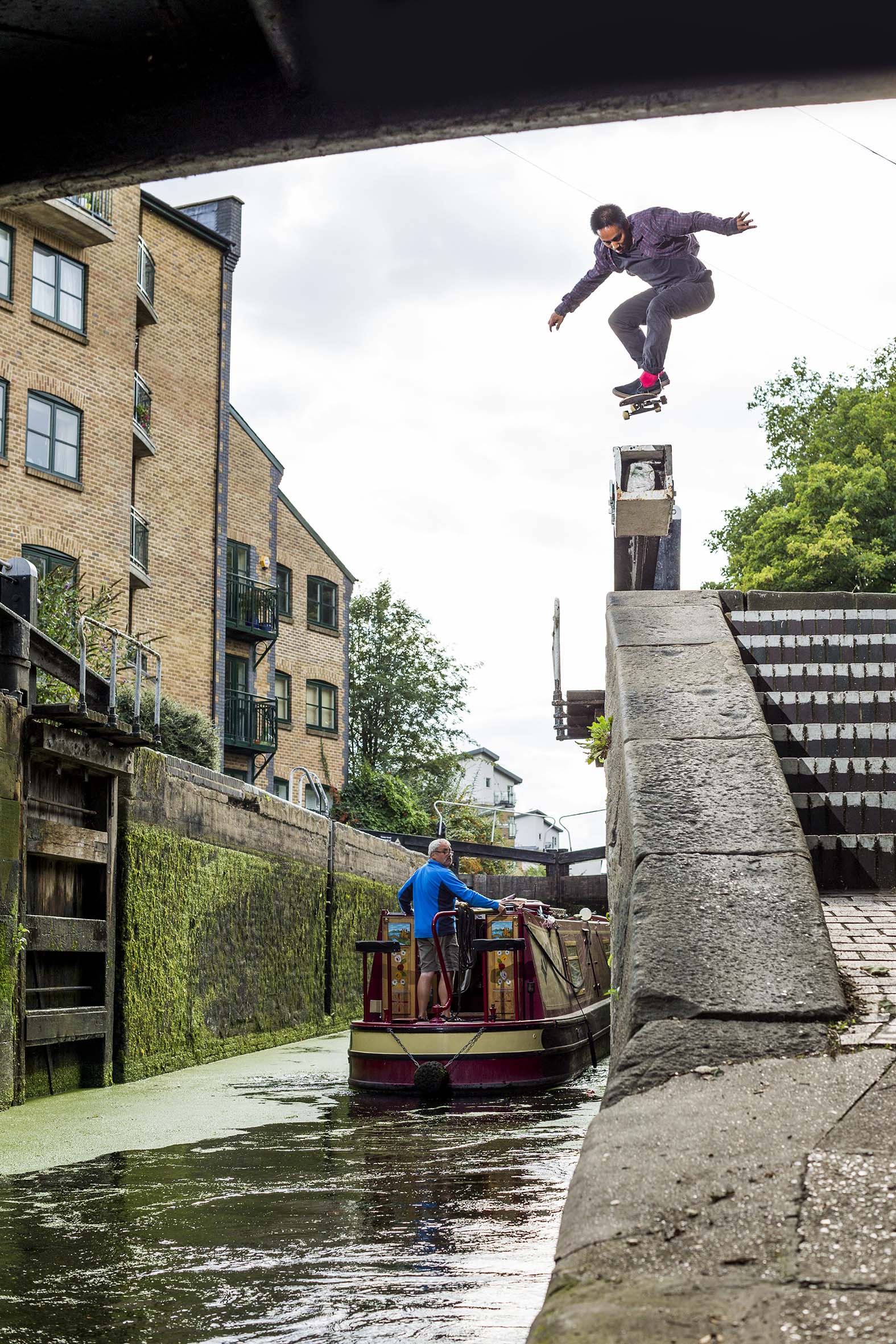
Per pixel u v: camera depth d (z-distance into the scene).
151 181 2.93
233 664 30.39
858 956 4.46
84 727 10.78
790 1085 3.21
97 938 11.23
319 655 34.53
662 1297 2.14
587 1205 2.59
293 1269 4.09
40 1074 10.38
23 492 21.09
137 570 23.48
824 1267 2.19
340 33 2.70
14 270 21.23
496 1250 4.34
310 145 2.77
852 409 36.97
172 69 2.82
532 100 2.67
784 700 7.16
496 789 82.62
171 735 19.95
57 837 10.44
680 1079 3.40
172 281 26.41
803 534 35.25
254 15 2.64
